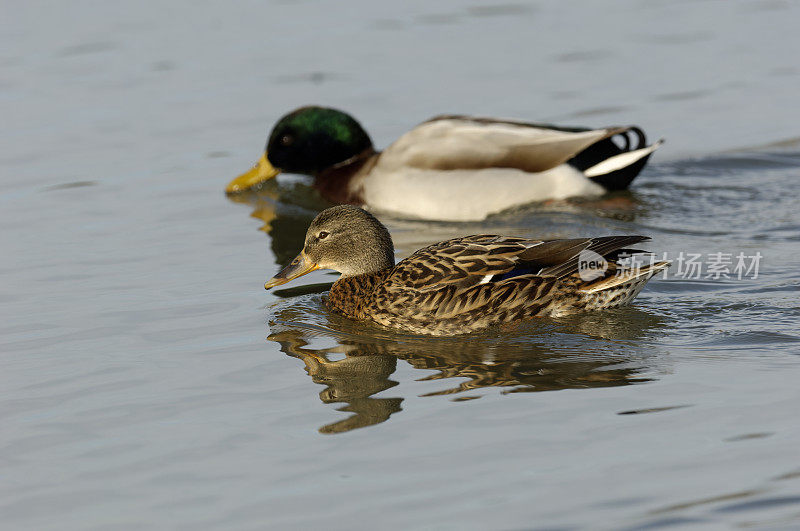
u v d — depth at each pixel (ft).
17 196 58.03
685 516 25.38
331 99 71.46
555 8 90.33
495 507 26.11
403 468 28.25
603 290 39.86
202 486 27.86
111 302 43.04
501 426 30.42
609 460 28.09
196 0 92.48
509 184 56.13
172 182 60.75
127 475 28.63
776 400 31.22
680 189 57.57
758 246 47.75
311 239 42.80
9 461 29.63
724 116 67.82
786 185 57.47
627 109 69.21
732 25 84.99
